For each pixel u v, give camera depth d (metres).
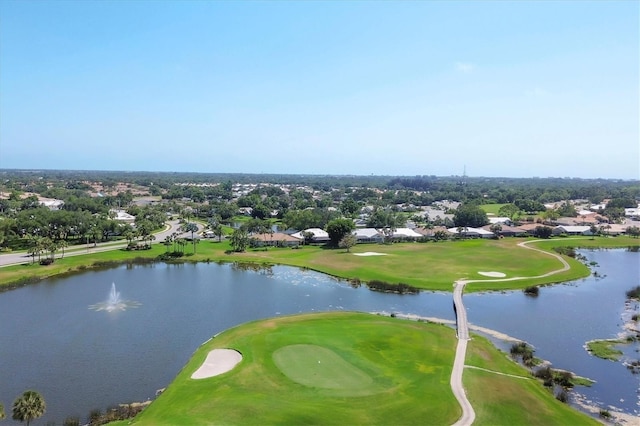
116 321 96.62
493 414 56.81
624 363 78.12
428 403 58.75
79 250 172.75
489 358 76.62
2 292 118.94
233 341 80.88
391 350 77.81
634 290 123.38
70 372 71.69
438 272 142.88
